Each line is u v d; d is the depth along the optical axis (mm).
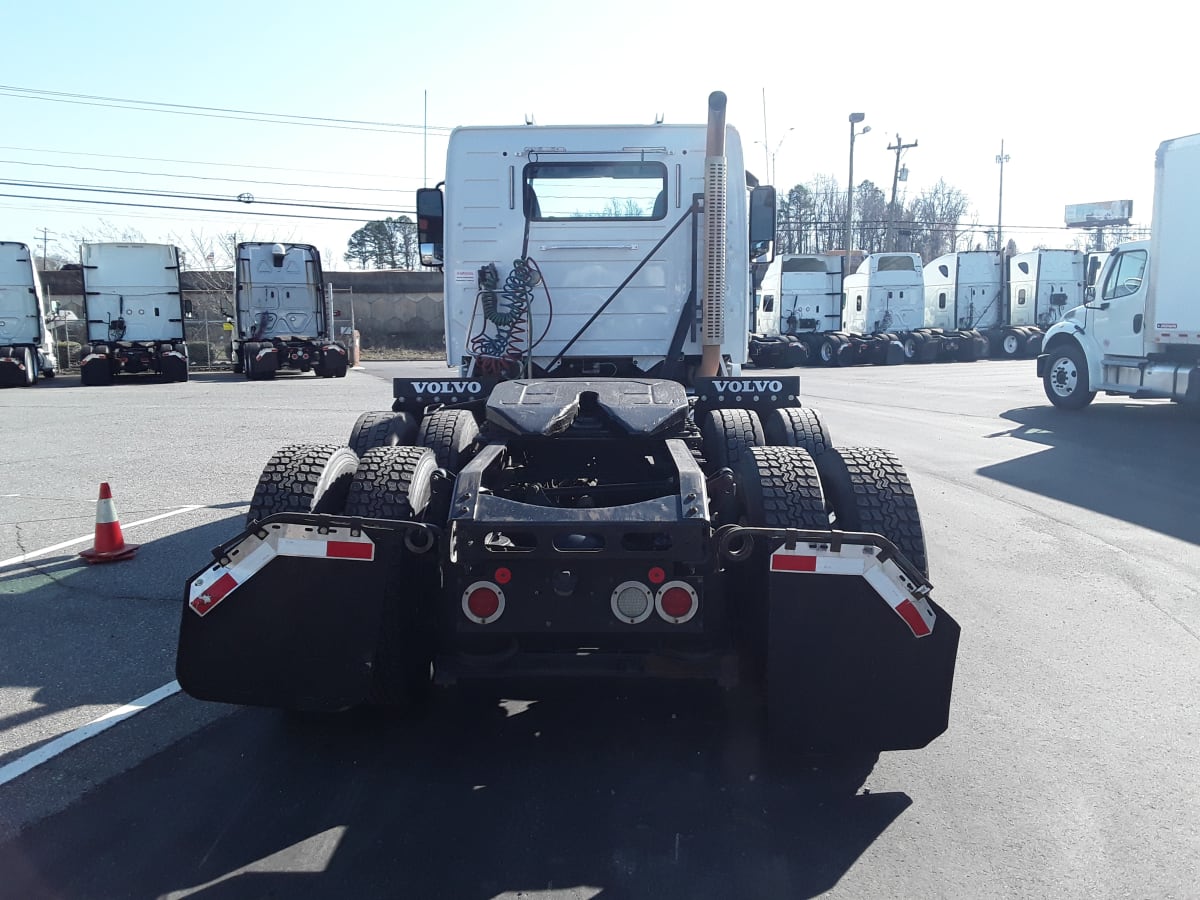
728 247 7031
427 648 4371
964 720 4551
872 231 70250
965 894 3162
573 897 3133
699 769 4035
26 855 3350
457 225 7055
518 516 3768
